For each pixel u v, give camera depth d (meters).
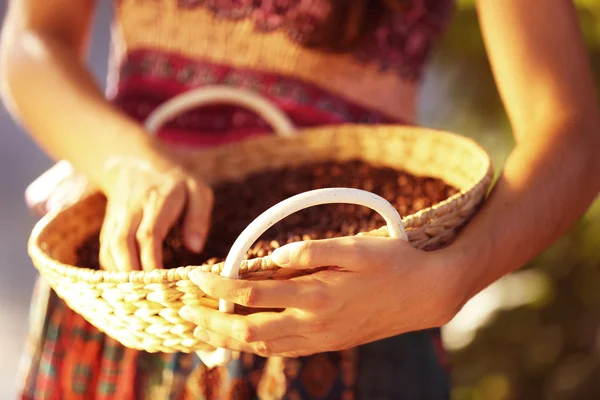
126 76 1.29
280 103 1.25
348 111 1.26
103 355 1.19
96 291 0.96
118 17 1.31
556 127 1.08
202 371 1.14
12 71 1.24
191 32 1.26
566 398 1.97
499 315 2.01
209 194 1.10
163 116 1.21
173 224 1.10
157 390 1.17
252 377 1.13
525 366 2.01
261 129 1.27
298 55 1.23
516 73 1.12
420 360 1.20
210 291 0.90
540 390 2.00
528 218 1.02
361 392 1.16
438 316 0.97
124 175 1.11
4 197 3.89
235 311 0.95
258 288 0.90
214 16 1.25
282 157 1.26
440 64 2.13
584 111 1.10
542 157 1.06
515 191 1.04
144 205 1.08
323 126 1.25
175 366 1.15
